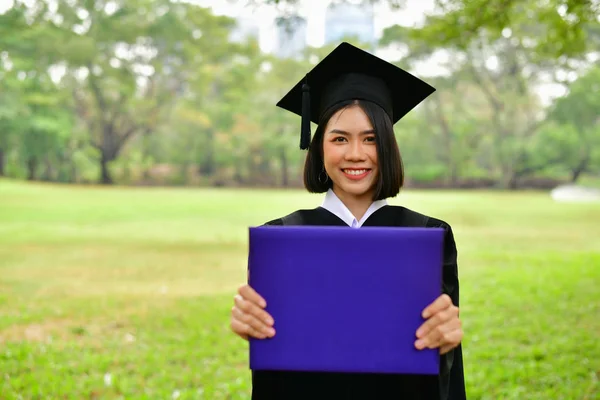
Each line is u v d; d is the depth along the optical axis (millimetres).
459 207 26969
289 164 47438
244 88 43969
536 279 9648
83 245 14633
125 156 47250
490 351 5879
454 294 2062
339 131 2051
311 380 2033
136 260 12461
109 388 5023
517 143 44469
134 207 24938
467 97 48250
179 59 42938
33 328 7055
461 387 2062
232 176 48156
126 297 8875
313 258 1731
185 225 19156
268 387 2025
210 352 6004
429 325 1688
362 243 1722
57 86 40875
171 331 6941
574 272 10273
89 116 44188
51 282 10055
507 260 11945
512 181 46438
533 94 45500
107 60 41125
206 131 44750
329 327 1726
